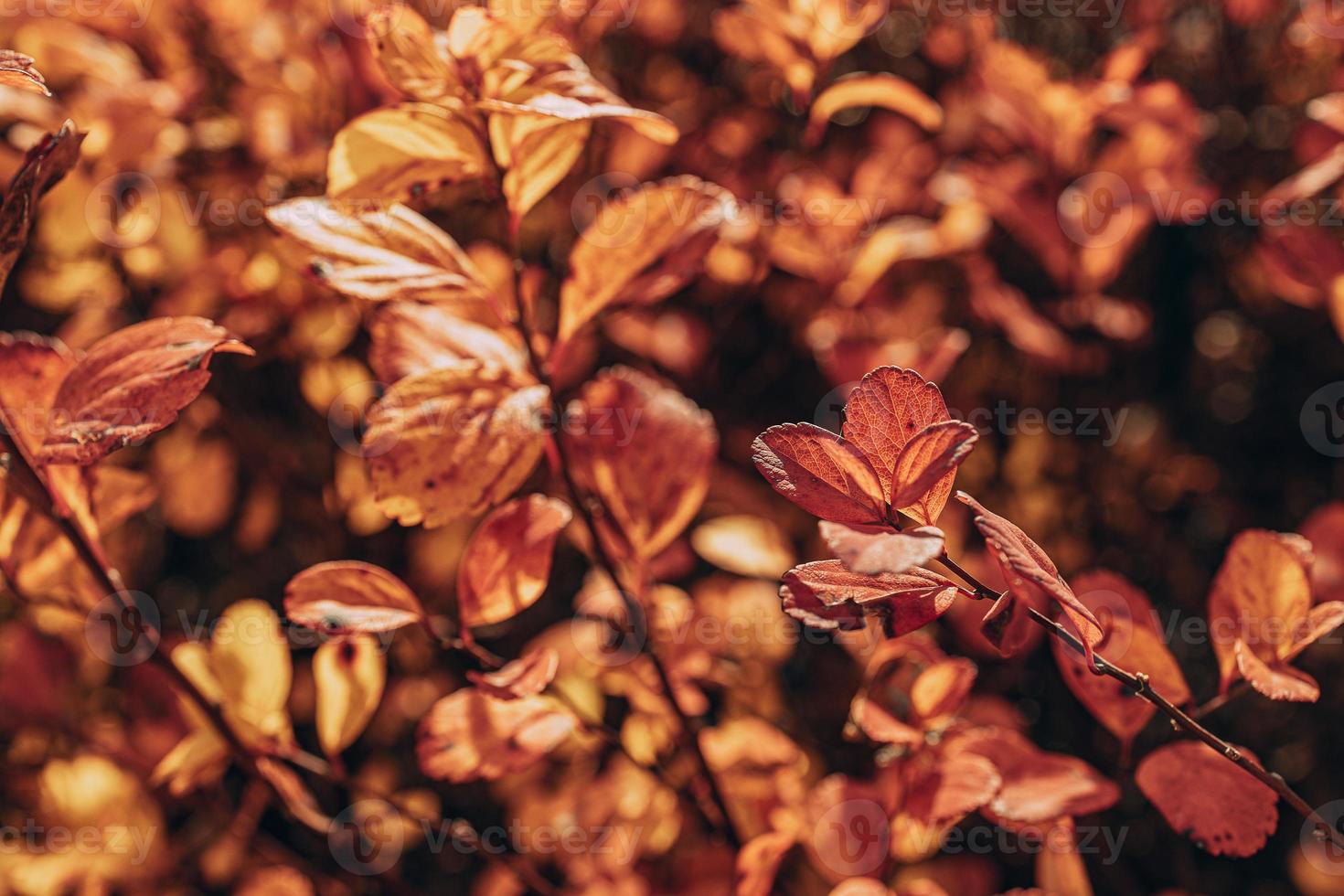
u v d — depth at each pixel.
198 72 0.65
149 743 0.61
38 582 0.54
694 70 0.75
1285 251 0.62
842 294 0.66
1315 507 0.70
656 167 0.67
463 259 0.53
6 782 0.63
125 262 0.66
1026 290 0.73
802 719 0.65
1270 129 0.72
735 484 0.67
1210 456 0.72
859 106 0.74
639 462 0.55
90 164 0.62
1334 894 0.62
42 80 0.48
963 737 0.54
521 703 0.54
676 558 0.63
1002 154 0.70
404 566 0.68
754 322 0.72
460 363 0.53
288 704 0.68
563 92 0.51
